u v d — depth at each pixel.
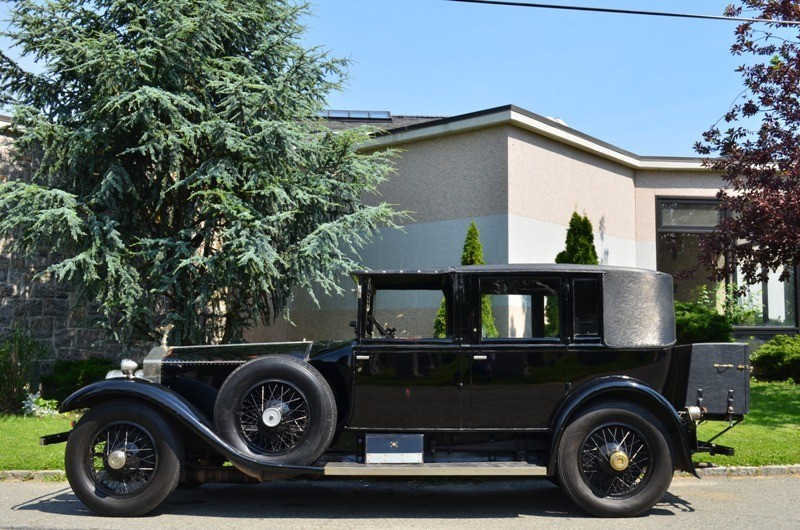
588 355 5.70
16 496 6.23
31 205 9.73
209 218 10.71
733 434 8.27
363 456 5.73
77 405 5.62
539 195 12.02
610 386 5.53
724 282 15.39
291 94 10.76
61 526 5.16
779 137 10.26
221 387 5.63
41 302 11.96
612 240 14.03
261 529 5.11
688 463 5.49
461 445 5.76
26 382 10.86
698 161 14.92
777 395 10.92
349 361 5.80
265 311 11.48
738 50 10.56
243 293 11.25
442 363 5.68
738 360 5.74
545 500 6.16
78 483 5.52
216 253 10.59
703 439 8.01
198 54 10.56
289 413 5.55
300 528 5.14
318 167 11.59
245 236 10.02
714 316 12.73
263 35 11.64
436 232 12.30
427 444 5.75
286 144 10.55
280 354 6.09
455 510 5.78
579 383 5.69
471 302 5.75
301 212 11.03
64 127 10.27
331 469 5.42
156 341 11.05
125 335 10.55
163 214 11.34
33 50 10.52
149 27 10.36
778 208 9.55
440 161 12.35
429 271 5.80
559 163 12.61
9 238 11.48
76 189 10.65
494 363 5.67
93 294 10.59
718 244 10.48
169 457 5.53
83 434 5.57
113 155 10.63
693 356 5.73
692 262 15.23
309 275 10.98
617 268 5.86
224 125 10.25
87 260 9.59
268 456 5.48
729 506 5.83
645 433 5.53
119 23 10.88
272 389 5.64
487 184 11.63
